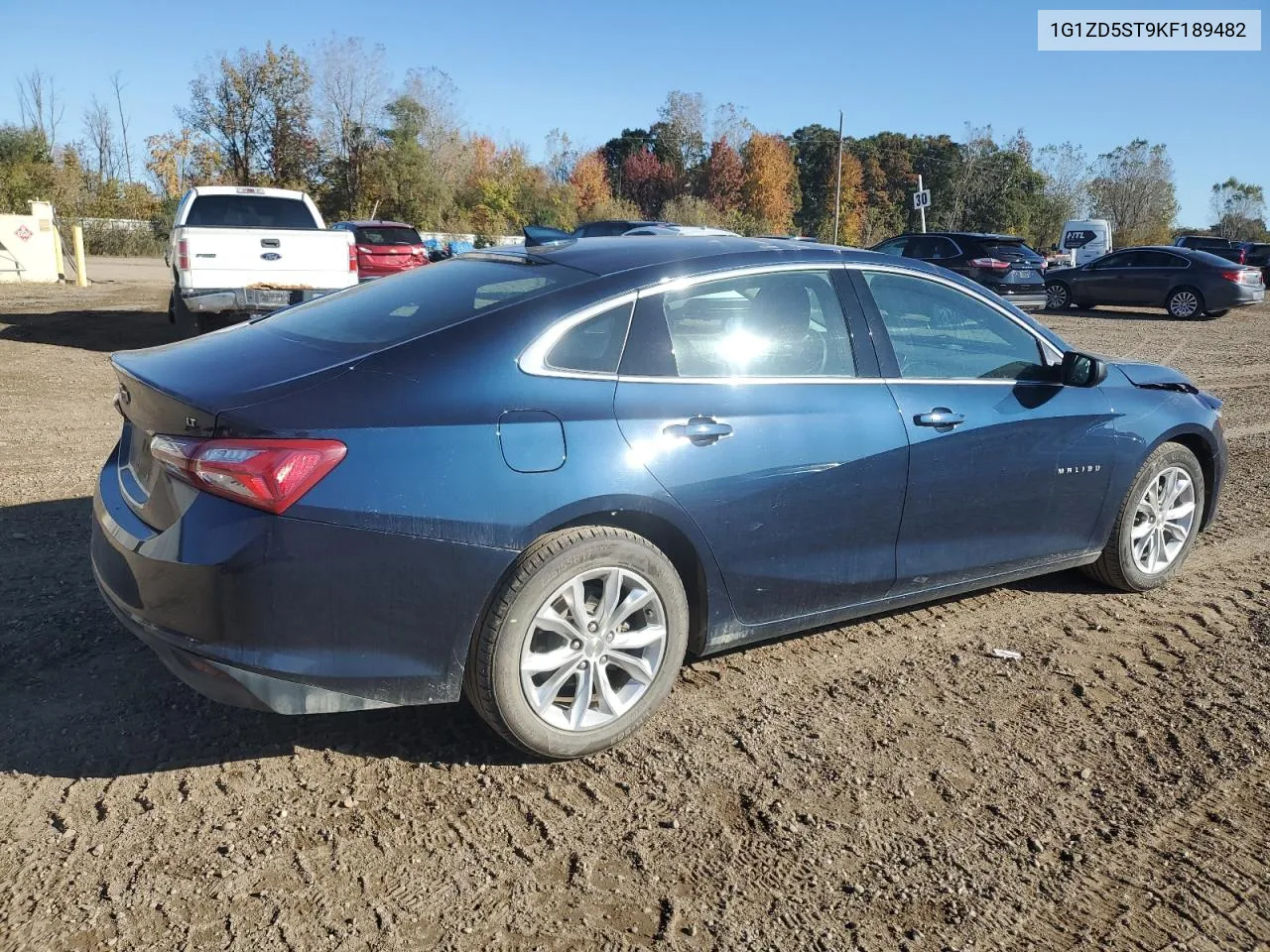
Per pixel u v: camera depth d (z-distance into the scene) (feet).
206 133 151.23
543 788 9.83
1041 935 8.04
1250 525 19.22
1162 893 8.57
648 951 7.74
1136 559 15.19
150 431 9.68
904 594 12.81
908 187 289.94
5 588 13.93
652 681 10.61
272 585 8.83
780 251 11.94
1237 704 11.91
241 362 10.03
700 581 10.96
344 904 8.11
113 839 8.81
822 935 7.97
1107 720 11.50
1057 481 13.74
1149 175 245.24
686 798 9.74
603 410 10.11
